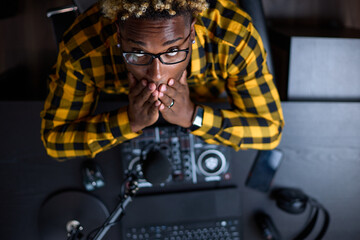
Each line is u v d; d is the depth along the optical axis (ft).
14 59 6.03
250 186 3.73
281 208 3.61
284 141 3.73
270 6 6.19
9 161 3.60
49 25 6.08
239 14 3.01
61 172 3.63
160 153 2.92
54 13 3.63
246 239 3.77
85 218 3.63
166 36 2.14
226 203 3.69
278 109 3.36
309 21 6.23
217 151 3.60
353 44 3.84
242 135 3.30
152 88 2.47
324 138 3.73
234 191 3.69
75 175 3.63
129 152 3.55
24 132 3.58
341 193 3.77
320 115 3.70
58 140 3.27
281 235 3.78
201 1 2.19
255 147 3.43
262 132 3.33
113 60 3.04
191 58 2.99
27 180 3.63
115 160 3.62
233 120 3.28
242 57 3.03
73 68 3.03
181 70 2.48
